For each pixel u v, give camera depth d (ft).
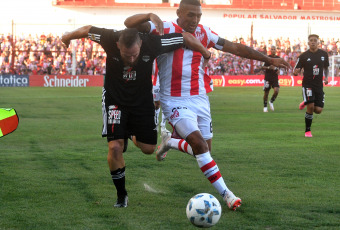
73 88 144.25
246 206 21.89
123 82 21.74
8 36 169.58
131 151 36.99
